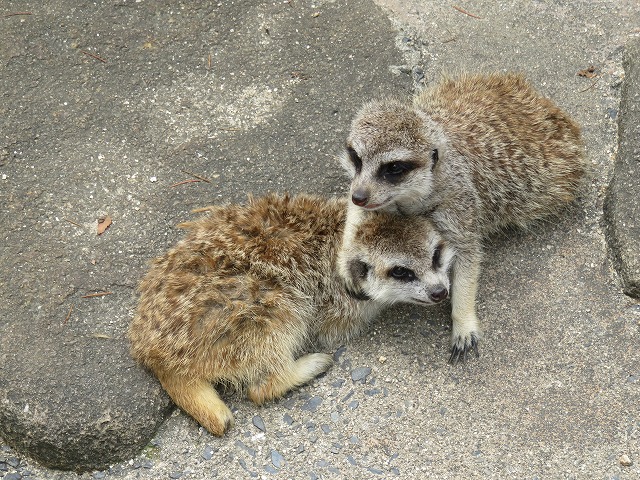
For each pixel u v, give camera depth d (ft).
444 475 3.22
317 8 4.01
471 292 3.40
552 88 3.80
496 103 3.58
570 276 3.48
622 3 3.96
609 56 3.85
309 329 3.44
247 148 3.72
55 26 3.95
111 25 3.96
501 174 3.50
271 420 3.32
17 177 3.67
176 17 3.99
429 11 3.99
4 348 3.37
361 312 3.44
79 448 3.28
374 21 3.97
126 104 3.81
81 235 3.57
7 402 3.30
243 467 3.25
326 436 3.29
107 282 3.49
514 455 3.24
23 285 3.47
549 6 3.97
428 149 3.33
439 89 3.67
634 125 3.63
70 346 3.38
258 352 3.31
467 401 3.32
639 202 3.51
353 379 3.37
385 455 3.25
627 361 3.35
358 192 3.31
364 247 3.33
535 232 3.57
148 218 3.60
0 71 3.86
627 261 3.45
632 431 3.26
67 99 3.82
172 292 3.31
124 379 3.33
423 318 3.46
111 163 3.70
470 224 3.44
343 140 3.72
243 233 3.40
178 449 3.30
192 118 3.79
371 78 3.84
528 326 3.41
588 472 3.21
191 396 3.29
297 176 3.66
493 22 3.95
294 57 3.90
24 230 3.57
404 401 3.33
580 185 3.59
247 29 3.96
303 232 3.43
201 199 3.63
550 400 3.31
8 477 3.29
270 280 3.36
